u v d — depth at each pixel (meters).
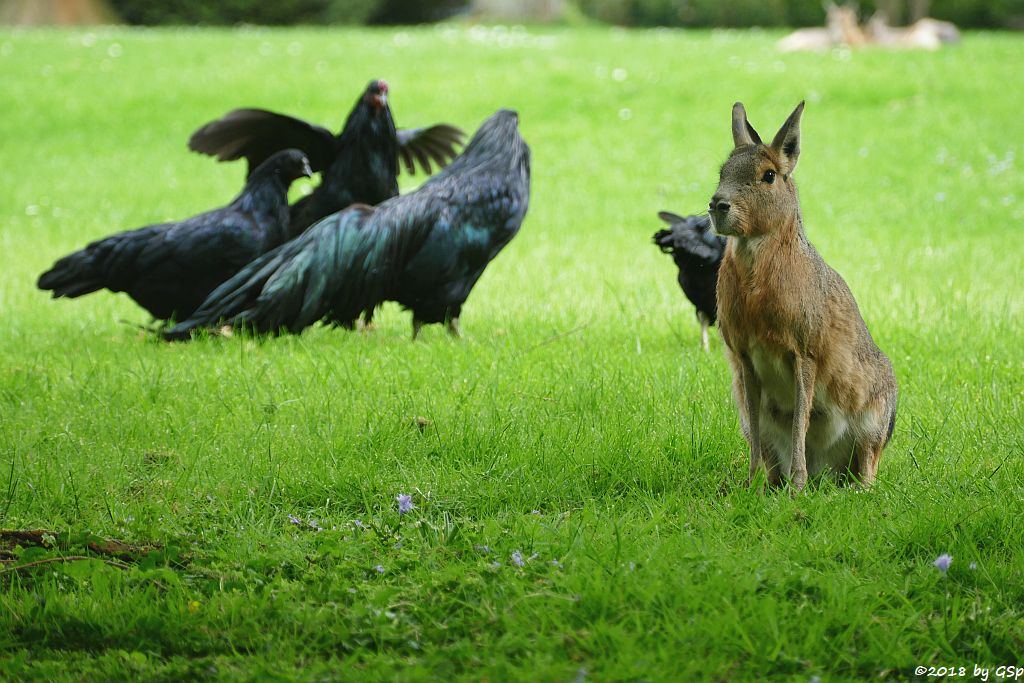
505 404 10.86
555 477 9.01
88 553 7.48
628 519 8.09
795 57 38.66
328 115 33.62
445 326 15.55
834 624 6.52
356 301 14.34
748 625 6.40
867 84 34.41
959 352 13.49
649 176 28.39
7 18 61.81
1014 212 24.62
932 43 43.31
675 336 14.95
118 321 16.81
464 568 7.23
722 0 70.75
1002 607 6.88
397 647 6.42
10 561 7.35
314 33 48.09
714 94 34.25
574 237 23.39
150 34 47.41
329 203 16.33
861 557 7.48
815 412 8.89
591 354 13.12
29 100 35.72
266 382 11.83
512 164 14.95
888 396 9.12
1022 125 31.03
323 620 6.64
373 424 10.19
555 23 70.12
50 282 15.39
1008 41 42.72
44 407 10.97
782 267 8.38
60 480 8.80
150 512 8.27
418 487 8.84
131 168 30.61
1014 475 9.02
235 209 15.52
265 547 7.71
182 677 6.07
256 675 6.00
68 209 26.88
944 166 28.14
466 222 14.45
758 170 8.25
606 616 6.62
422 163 17.81
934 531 7.73
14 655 6.35
